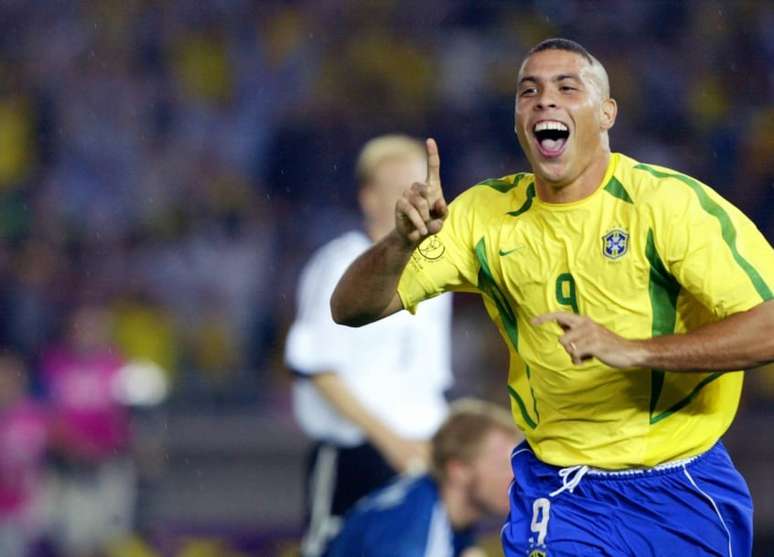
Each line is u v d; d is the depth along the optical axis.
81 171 56.53
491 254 14.36
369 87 58.03
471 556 19.14
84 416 36.94
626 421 14.18
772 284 13.34
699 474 14.37
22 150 57.25
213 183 55.69
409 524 18.78
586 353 12.95
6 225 54.62
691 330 13.96
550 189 14.09
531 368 14.41
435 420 22.56
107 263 52.81
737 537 14.62
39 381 37.59
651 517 14.34
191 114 57.78
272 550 34.41
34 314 49.53
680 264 13.51
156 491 36.44
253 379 40.56
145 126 57.81
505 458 18.80
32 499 36.34
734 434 34.81
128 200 55.50
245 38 59.88
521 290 14.23
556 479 14.55
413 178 21.97
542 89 13.90
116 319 50.78
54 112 58.00
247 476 35.88
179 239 53.56
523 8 59.16
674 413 14.23
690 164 55.19
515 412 14.90
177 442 36.94
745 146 55.34
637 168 14.03
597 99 13.92
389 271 14.17
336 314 14.82
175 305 51.44
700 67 57.25
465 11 59.59
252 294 51.75
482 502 18.84
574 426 14.38
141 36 60.19
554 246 14.05
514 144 56.56
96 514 36.47
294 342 22.16
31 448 36.44
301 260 53.06
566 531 14.37
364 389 22.23
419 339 22.47
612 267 13.77
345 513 22.67
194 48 59.66
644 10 58.50
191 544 35.31
